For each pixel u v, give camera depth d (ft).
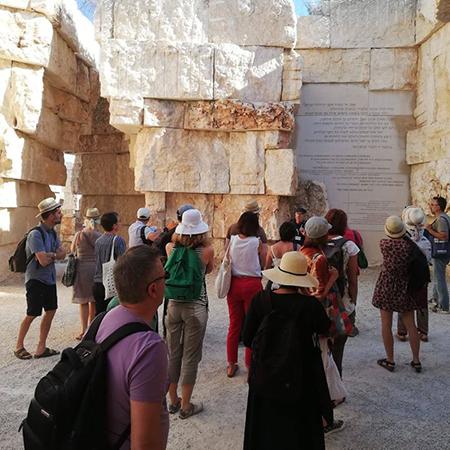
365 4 36.06
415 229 19.48
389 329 15.42
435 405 12.97
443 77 31.17
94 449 5.06
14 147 29.96
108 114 43.68
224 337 19.17
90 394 5.10
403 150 36.22
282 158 31.63
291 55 32.42
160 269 5.99
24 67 30.66
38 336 19.01
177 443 10.98
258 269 14.78
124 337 5.41
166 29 31.78
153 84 31.58
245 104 31.42
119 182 44.14
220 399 13.44
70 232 55.47
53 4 30.94
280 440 8.47
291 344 8.29
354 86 36.52
